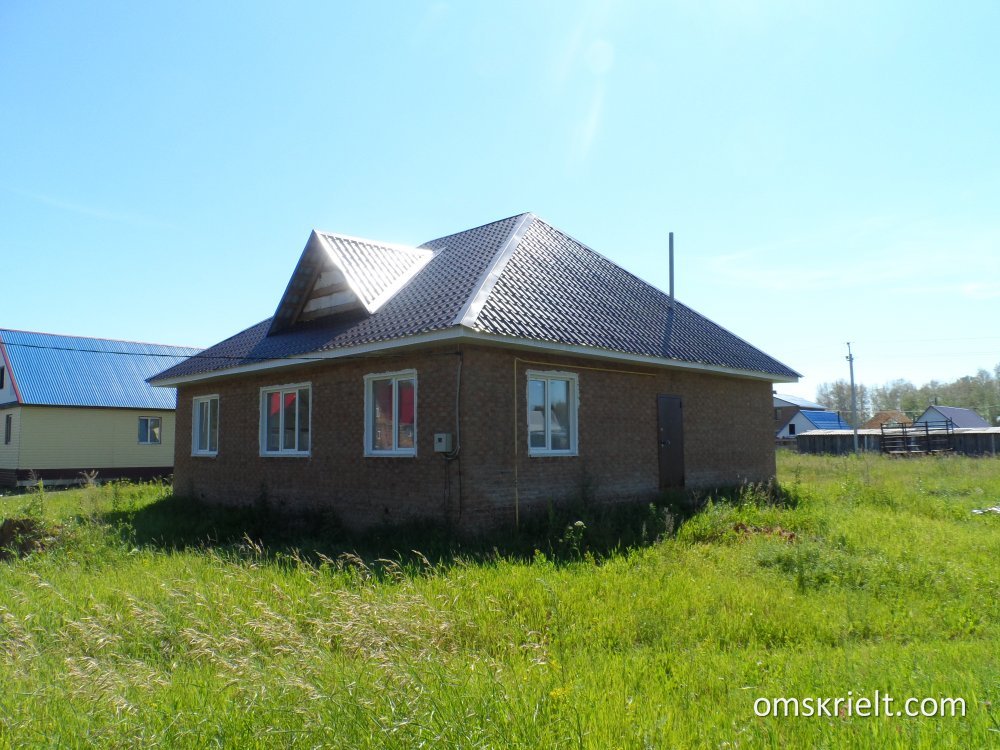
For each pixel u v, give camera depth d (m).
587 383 13.68
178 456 19.30
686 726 4.26
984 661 5.70
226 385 17.39
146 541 12.80
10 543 11.62
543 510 12.55
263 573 8.91
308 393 14.72
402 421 12.62
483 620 6.63
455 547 10.48
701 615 6.96
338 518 13.53
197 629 6.48
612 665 5.50
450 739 3.89
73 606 7.40
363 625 5.79
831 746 3.94
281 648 5.81
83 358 31.61
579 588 7.81
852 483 17.64
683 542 10.86
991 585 8.32
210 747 4.03
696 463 16.25
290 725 4.11
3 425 30.34
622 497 14.15
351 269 14.55
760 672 5.44
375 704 4.27
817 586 8.36
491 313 11.51
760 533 11.48
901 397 100.19
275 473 15.42
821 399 105.81
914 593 8.06
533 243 15.77
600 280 16.45
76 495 20.39
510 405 12.16
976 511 14.90
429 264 15.89
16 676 5.41
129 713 4.46
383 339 11.97
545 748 3.86
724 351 17.08
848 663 5.56
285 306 15.95
